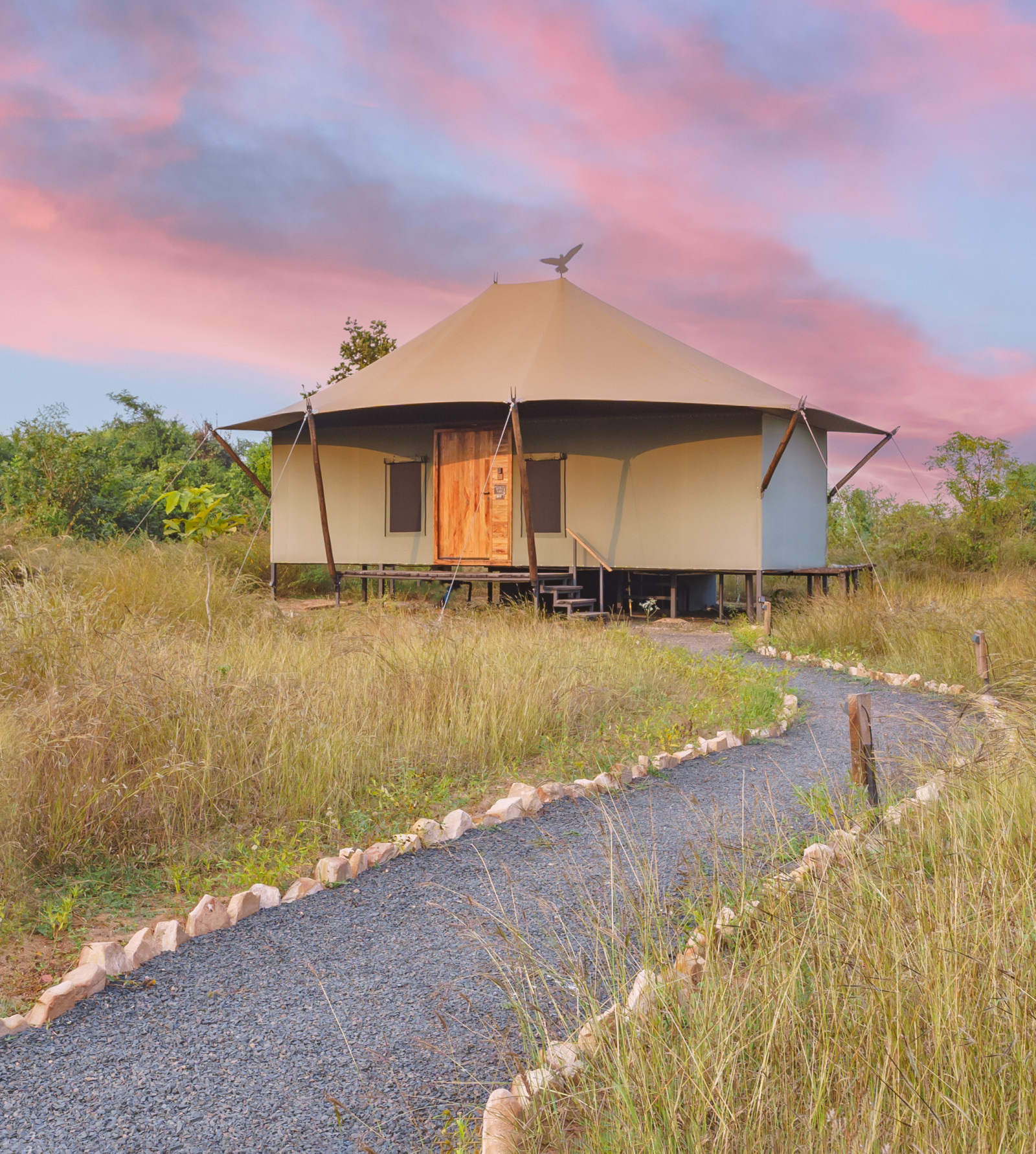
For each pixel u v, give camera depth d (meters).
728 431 15.46
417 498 17.19
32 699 5.66
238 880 4.16
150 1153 2.37
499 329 16.70
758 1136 2.09
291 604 17.31
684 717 7.35
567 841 4.70
